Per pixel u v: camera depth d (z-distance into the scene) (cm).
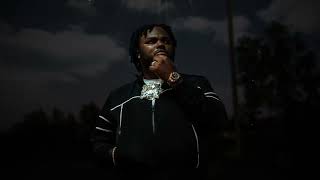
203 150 158
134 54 179
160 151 154
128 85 178
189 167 154
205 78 171
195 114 155
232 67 1547
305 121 1570
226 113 162
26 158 2447
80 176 1276
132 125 162
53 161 2180
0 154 2522
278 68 1956
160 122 157
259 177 1048
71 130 2916
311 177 1013
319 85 1948
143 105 163
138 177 160
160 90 164
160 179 153
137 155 157
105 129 180
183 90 153
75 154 2677
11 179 1333
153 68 155
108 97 183
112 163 168
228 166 1227
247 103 1727
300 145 1359
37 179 1305
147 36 169
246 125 1552
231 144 1417
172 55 171
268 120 1661
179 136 154
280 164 1212
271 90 1856
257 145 1475
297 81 1955
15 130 2891
